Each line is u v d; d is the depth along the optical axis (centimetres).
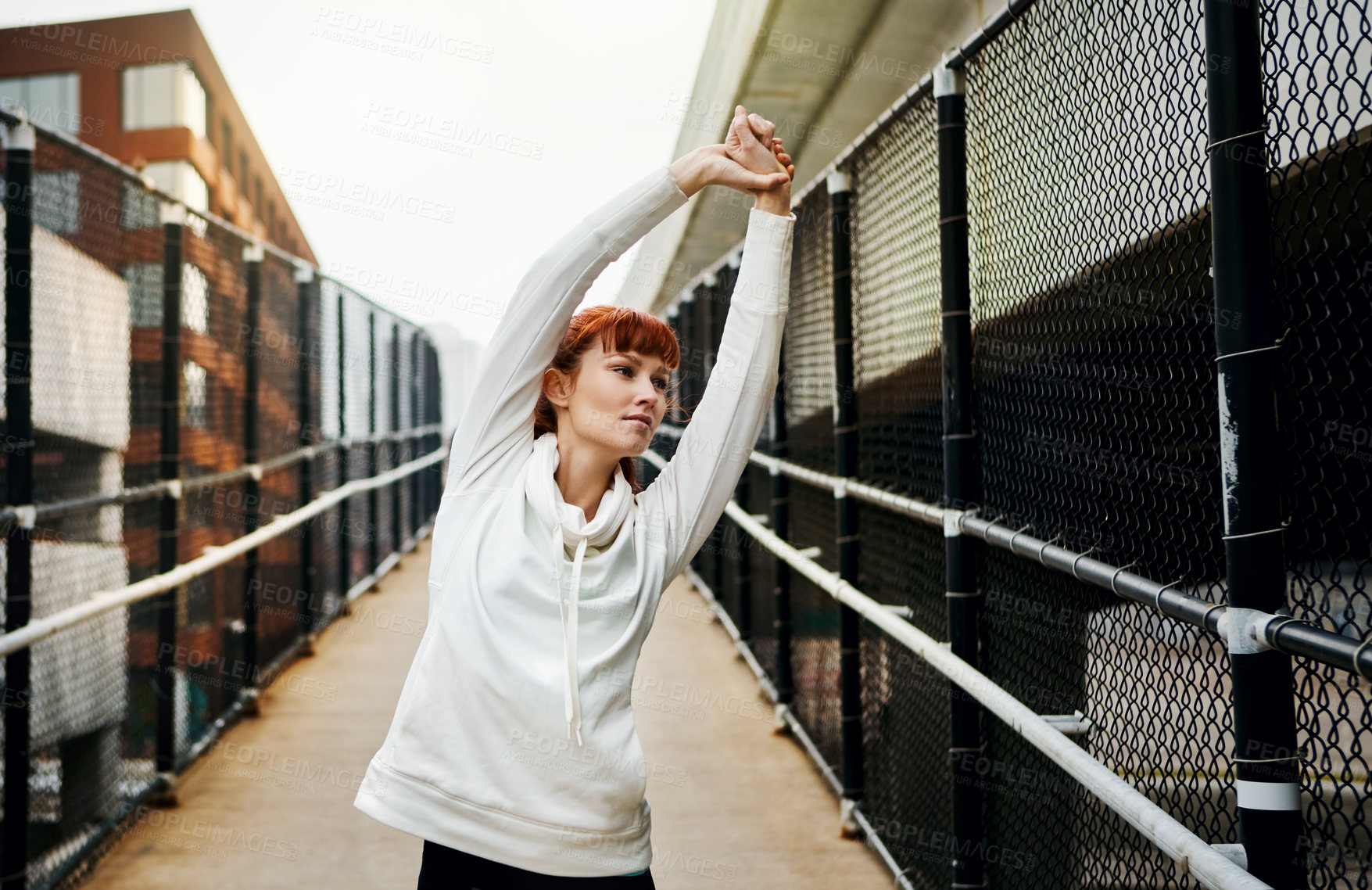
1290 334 121
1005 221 222
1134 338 164
